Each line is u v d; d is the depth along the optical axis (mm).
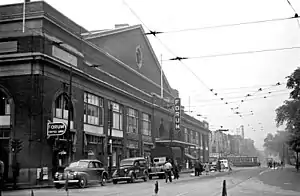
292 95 42625
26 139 31719
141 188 25750
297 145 63875
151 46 63719
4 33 33156
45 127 32219
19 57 32250
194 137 88625
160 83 69125
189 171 61938
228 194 21547
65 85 35469
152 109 60531
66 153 32969
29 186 29625
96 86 41875
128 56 54500
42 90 32219
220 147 129000
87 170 27641
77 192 22953
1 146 32469
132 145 51719
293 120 54656
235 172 60125
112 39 50188
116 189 25078
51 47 33688
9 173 31391
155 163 43094
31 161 31281
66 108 35938
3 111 32844
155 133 61000
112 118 45719
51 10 36719
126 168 32938
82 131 38094
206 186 27531
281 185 29328
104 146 42719
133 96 51750
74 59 37406
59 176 27062
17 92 32406
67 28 38719
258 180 36281
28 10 35469
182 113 77438
